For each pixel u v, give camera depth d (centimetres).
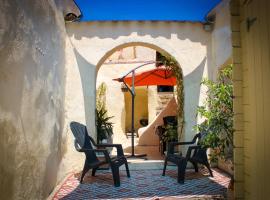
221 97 488
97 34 669
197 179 558
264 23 255
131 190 489
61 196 458
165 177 581
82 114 655
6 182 288
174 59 680
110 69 1258
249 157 298
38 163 399
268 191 252
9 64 296
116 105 1241
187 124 674
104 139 759
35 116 388
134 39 671
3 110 280
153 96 1335
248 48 297
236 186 313
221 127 486
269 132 250
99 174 617
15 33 313
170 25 681
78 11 607
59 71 554
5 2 283
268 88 250
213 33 672
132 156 817
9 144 296
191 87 677
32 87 376
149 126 1128
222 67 609
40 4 415
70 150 638
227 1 567
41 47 421
